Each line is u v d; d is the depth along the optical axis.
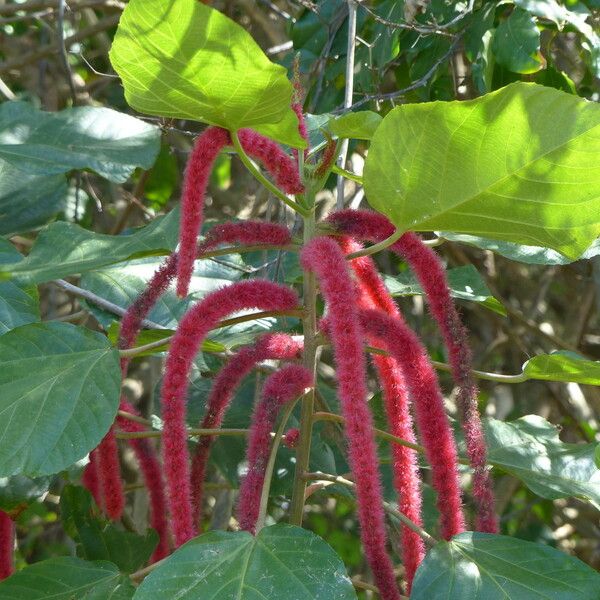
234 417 1.09
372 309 0.67
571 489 0.83
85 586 0.67
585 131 0.57
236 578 0.56
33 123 0.97
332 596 0.55
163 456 0.64
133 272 1.00
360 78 1.24
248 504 0.63
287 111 0.64
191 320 0.65
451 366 0.68
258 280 0.69
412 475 0.71
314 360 0.71
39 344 0.68
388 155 0.61
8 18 1.57
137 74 0.61
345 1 1.23
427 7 1.24
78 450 0.62
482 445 0.66
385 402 0.73
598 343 1.86
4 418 0.63
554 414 1.81
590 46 1.16
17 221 1.03
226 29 0.56
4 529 0.87
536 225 0.63
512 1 1.13
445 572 0.60
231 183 1.81
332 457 1.03
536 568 0.60
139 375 1.79
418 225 0.65
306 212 0.69
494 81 1.23
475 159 0.60
